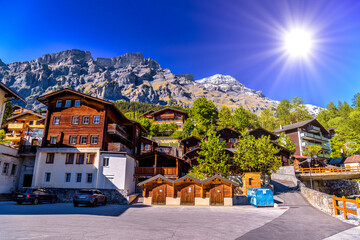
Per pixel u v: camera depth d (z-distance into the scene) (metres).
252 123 96.69
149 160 36.50
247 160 31.69
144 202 23.94
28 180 32.19
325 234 10.18
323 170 44.59
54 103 33.94
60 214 14.45
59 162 30.66
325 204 18.03
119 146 31.25
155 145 53.91
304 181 44.31
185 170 41.22
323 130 70.50
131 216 14.97
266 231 10.72
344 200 14.48
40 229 9.42
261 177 32.41
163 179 24.03
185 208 20.59
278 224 12.66
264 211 18.64
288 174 41.47
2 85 27.72
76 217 13.33
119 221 12.59
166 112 89.19
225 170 29.41
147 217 14.65
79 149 30.62
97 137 31.47
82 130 31.95
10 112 59.81
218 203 23.20
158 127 77.50
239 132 51.19
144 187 24.28
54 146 31.50
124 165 29.62
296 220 14.10
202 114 85.31
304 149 61.50
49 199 23.67
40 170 30.58
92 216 14.11
